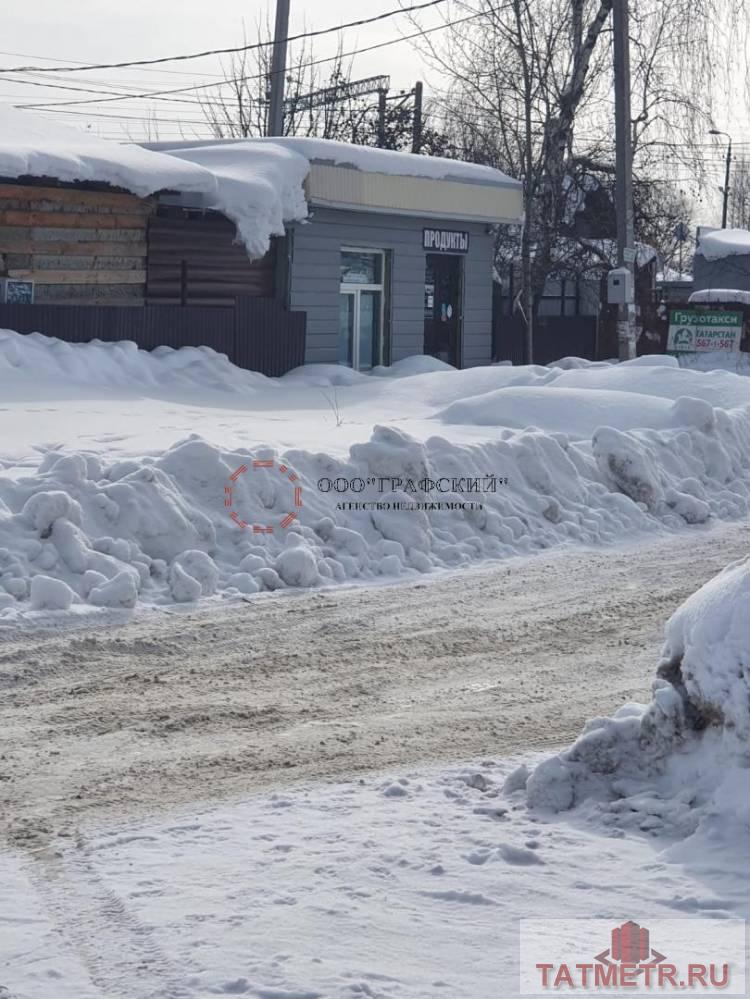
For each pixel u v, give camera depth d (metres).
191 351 22.64
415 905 4.81
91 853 5.32
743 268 46.41
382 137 47.69
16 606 9.39
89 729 7.18
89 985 4.16
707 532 15.13
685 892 4.96
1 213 20.91
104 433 14.77
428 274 29.91
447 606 10.69
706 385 20.38
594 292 37.97
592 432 17.45
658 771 6.02
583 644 9.66
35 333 20.22
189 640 9.18
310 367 25.11
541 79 32.12
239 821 5.73
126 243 22.95
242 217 23.39
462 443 14.51
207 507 11.40
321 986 4.13
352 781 6.38
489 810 5.89
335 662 8.85
